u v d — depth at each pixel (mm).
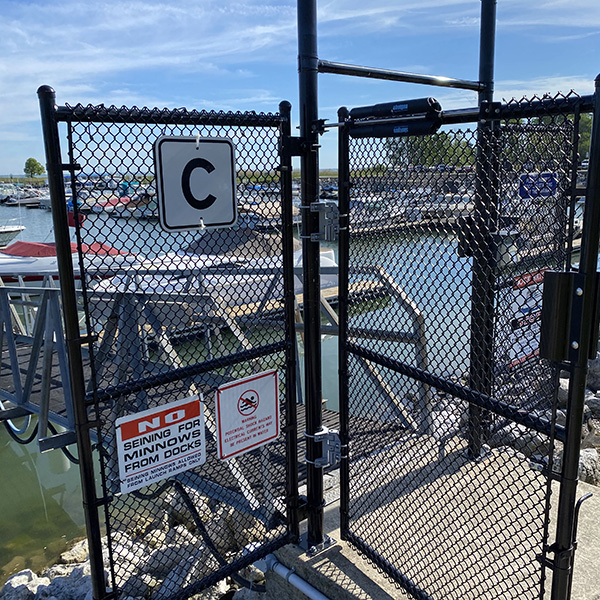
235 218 2350
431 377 2221
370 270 2488
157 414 2246
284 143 2432
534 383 2234
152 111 1998
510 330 2486
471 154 1927
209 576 2658
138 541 3328
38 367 7508
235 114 2246
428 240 2250
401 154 2176
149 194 2072
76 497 6598
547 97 1653
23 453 7656
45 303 5191
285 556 2803
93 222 1954
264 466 2953
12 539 5770
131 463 2201
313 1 2346
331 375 8930
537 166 1879
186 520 4215
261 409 2639
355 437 3145
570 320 1637
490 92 3240
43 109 1791
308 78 2402
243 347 3096
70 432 4930
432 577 2432
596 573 2445
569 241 1634
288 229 2557
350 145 2416
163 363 3141
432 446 2551
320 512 2787
